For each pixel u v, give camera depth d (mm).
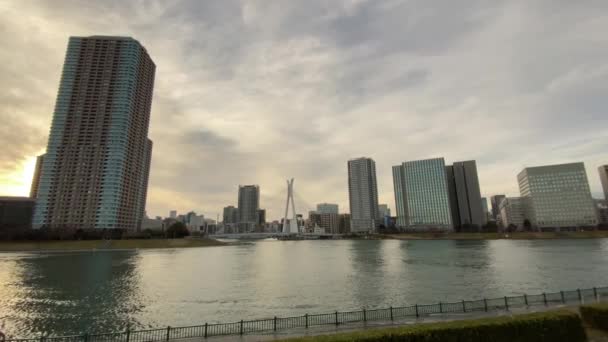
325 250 158000
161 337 25125
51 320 32500
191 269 75250
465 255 102750
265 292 45906
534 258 87125
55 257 105688
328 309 35250
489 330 15914
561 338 16859
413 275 60438
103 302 40281
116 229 184250
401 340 14609
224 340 20734
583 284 47312
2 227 174500
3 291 47656
